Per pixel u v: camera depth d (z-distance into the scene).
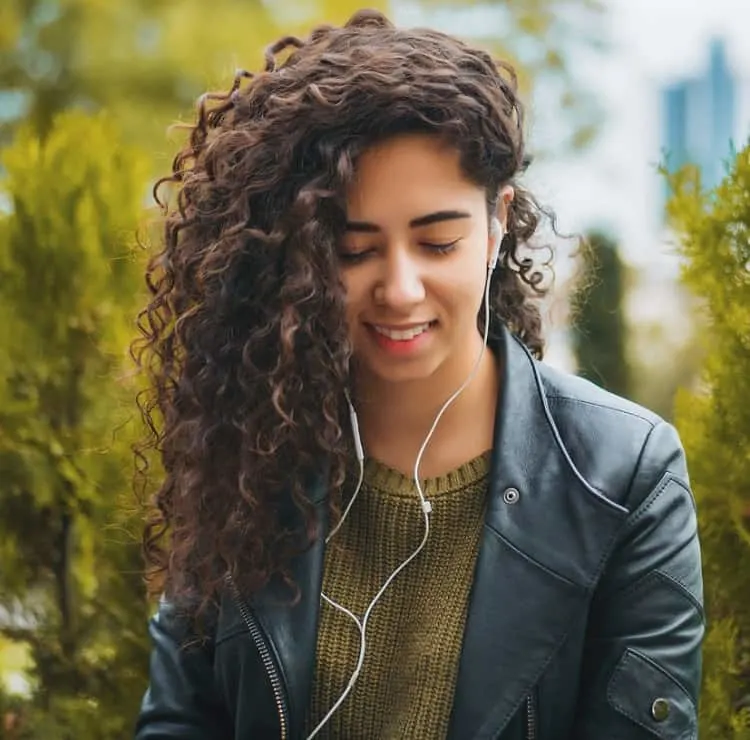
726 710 2.08
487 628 1.61
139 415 2.37
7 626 2.57
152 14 7.07
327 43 1.61
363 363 1.64
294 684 1.67
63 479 2.50
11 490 2.50
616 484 1.64
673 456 1.67
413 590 1.69
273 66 1.69
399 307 1.51
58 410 2.50
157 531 2.21
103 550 2.48
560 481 1.65
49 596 2.58
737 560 2.11
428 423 1.68
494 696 1.60
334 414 1.63
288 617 1.68
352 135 1.50
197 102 1.80
